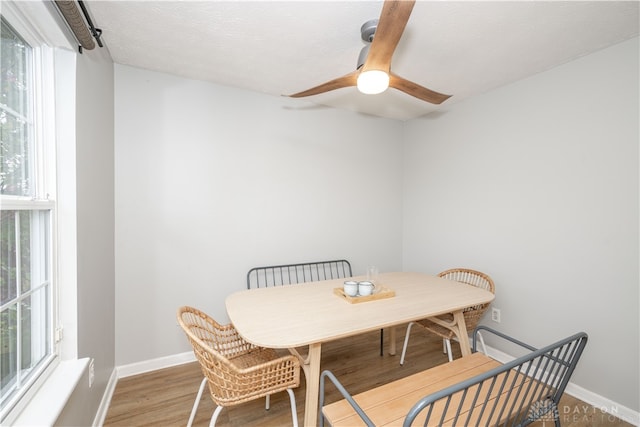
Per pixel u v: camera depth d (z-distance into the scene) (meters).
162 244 2.18
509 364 1.01
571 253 1.92
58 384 1.17
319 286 2.08
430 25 1.55
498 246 2.37
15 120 1.09
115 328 2.03
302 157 2.75
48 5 1.08
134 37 1.71
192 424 1.61
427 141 3.06
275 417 1.67
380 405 1.19
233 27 1.61
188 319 1.93
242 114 2.46
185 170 2.25
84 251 1.44
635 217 1.65
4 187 1.03
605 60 1.76
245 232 2.49
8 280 1.03
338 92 2.56
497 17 1.49
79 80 1.38
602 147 1.77
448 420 1.11
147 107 2.12
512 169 2.27
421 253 3.13
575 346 1.24
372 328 1.38
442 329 2.01
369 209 3.15
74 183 1.33
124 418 1.66
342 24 1.58
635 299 1.65
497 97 2.37
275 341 1.24
